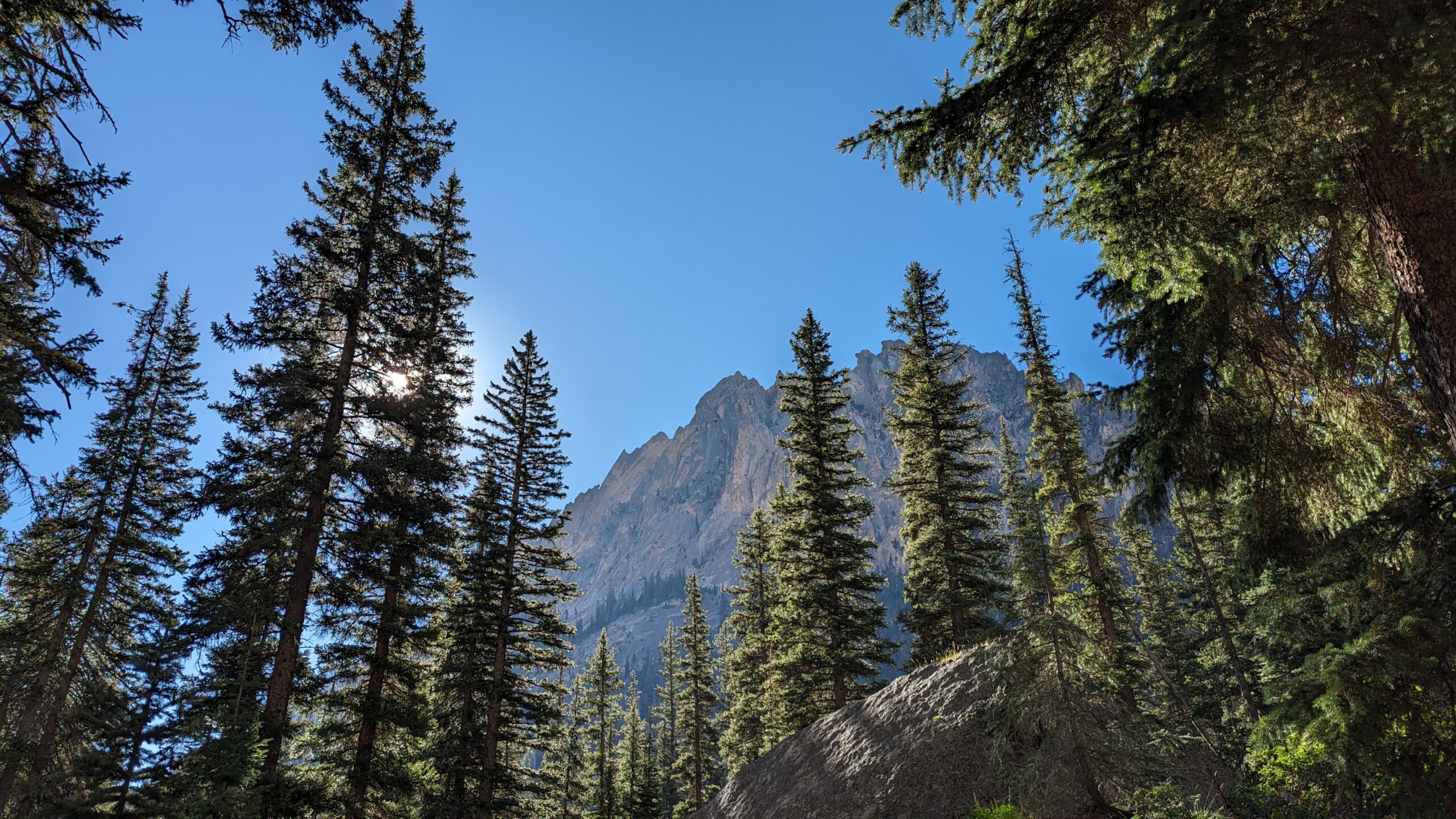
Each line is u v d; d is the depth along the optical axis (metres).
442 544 18.81
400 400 17.77
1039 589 11.10
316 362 16.92
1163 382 6.78
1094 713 10.51
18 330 8.12
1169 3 4.64
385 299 17.81
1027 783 10.65
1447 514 5.93
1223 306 6.48
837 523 25.30
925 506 25.42
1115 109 5.48
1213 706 28.61
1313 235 6.57
